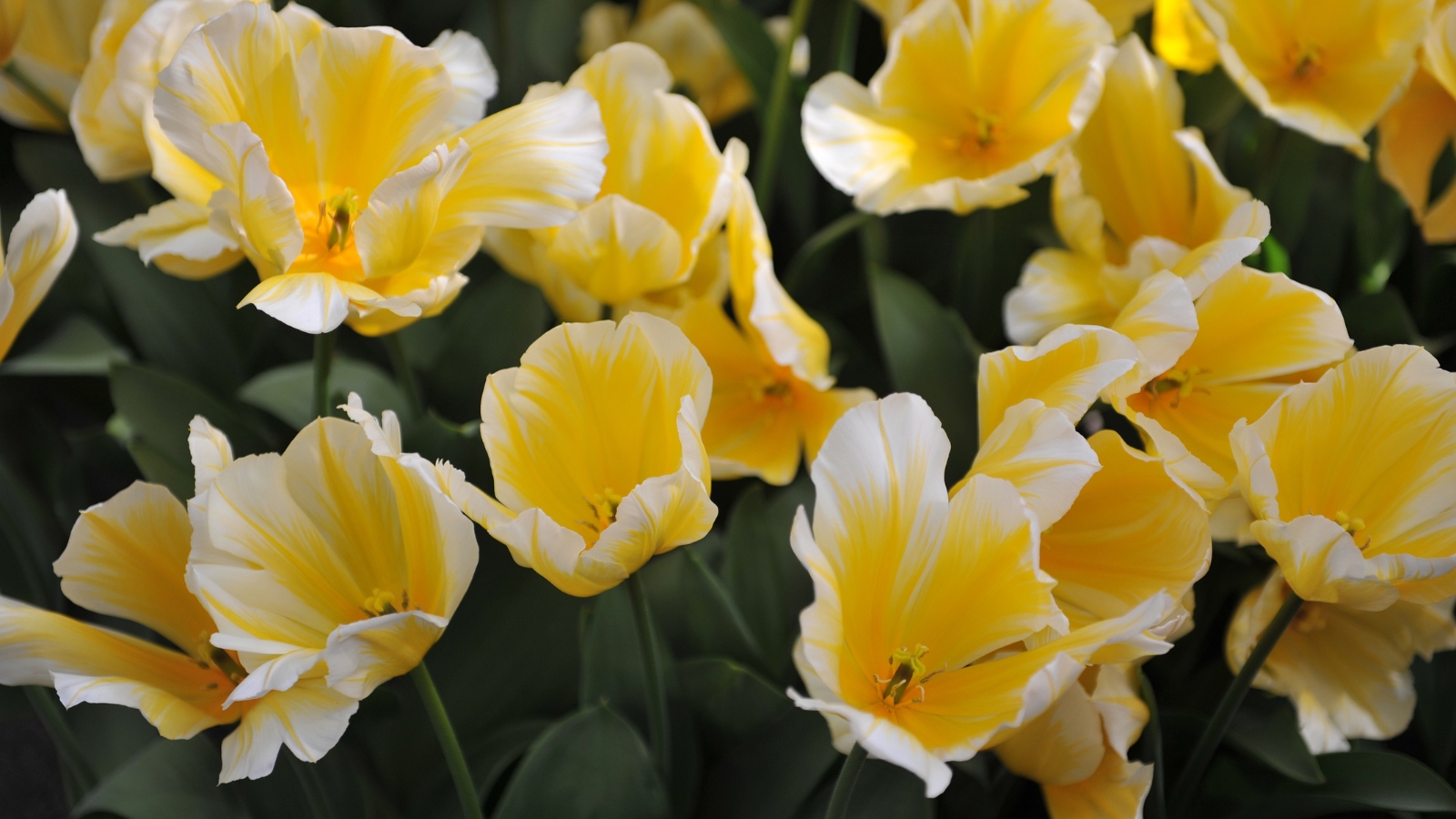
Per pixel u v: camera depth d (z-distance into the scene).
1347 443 0.99
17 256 1.03
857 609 0.96
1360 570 0.96
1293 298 1.03
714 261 1.13
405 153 1.02
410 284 1.01
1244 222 1.04
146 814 1.09
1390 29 1.13
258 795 1.12
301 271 1.01
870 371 1.28
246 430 1.20
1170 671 1.15
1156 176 1.13
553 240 1.08
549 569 0.97
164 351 1.26
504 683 1.14
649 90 1.08
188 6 1.07
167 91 0.98
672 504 0.96
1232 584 1.13
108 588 1.01
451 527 0.96
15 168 1.37
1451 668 1.16
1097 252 1.13
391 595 0.99
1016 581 0.95
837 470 0.94
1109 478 1.00
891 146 1.15
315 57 1.01
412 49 1.01
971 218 1.23
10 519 1.17
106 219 1.28
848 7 1.30
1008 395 1.00
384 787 1.15
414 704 1.13
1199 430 1.06
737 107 1.38
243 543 0.97
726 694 1.10
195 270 1.09
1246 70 1.14
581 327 0.98
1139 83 1.12
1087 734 1.02
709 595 1.12
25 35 1.19
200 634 1.02
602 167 1.02
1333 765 1.09
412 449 1.11
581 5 1.44
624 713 1.11
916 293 1.20
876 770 1.08
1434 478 0.99
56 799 1.39
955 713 0.95
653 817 1.07
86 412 1.36
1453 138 1.23
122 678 0.99
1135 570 1.01
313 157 1.02
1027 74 1.14
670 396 0.99
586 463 1.00
